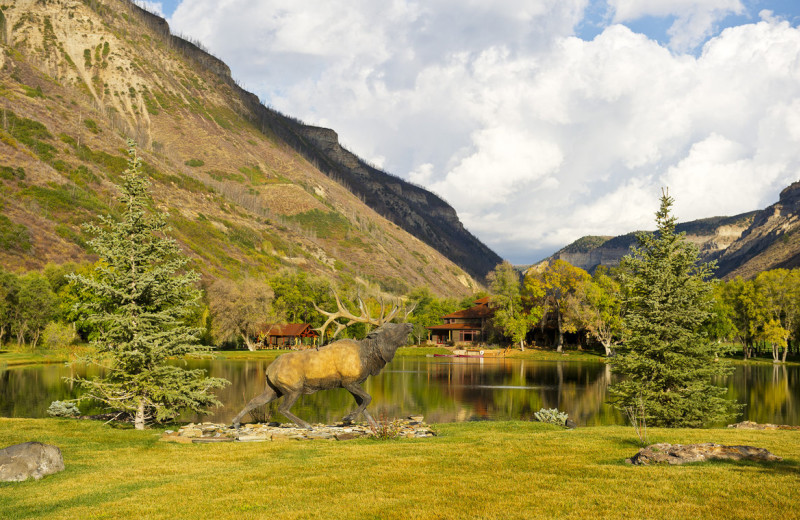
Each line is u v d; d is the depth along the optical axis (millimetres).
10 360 56906
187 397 19984
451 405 33625
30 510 8859
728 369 21891
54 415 24750
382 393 39594
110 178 160000
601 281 87750
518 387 44281
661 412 21172
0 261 89188
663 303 22344
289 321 104188
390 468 11227
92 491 10023
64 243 106000
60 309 72250
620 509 8062
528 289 92125
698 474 9859
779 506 8000
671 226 23203
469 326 111875
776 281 77312
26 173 129750
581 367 66438
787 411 31656
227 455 13344
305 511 8414
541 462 11508
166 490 9914
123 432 17203
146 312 20234
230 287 86750
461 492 9227
